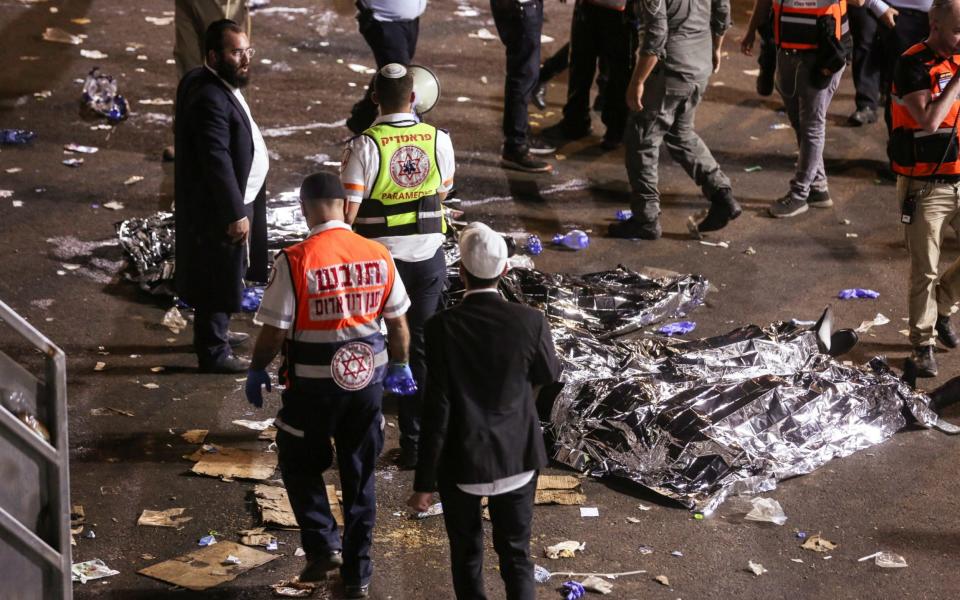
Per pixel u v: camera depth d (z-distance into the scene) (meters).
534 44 23.66
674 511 13.95
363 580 12.02
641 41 19.72
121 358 17.05
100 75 26.55
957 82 15.53
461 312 10.44
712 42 21.11
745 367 16.77
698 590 12.44
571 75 25.98
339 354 11.25
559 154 25.83
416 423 14.44
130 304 18.66
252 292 19.08
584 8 24.97
